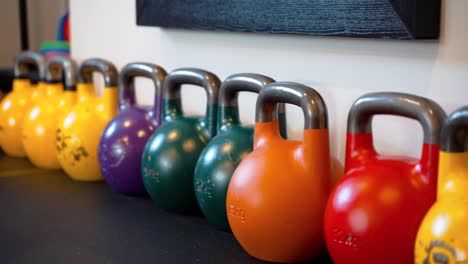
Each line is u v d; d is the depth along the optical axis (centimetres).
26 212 109
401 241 74
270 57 109
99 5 144
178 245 94
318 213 85
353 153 82
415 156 90
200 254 90
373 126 95
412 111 77
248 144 96
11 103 146
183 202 106
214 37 118
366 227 75
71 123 125
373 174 78
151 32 132
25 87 148
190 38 123
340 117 99
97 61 126
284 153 87
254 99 113
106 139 116
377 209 75
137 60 136
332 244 78
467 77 83
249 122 114
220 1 112
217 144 98
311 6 97
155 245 94
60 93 139
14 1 219
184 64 125
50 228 101
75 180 128
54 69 140
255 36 111
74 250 92
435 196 75
